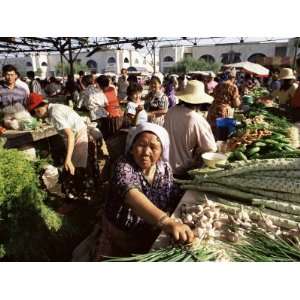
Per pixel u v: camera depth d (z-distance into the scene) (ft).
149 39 45.19
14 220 5.77
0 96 14.20
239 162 5.05
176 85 31.91
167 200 5.60
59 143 13.20
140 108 14.82
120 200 5.17
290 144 7.23
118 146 13.75
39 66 174.19
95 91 18.21
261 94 22.94
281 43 132.26
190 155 8.43
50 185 10.21
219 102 14.66
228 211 4.51
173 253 3.63
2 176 5.66
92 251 6.18
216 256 3.57
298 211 4.16
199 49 162.09
